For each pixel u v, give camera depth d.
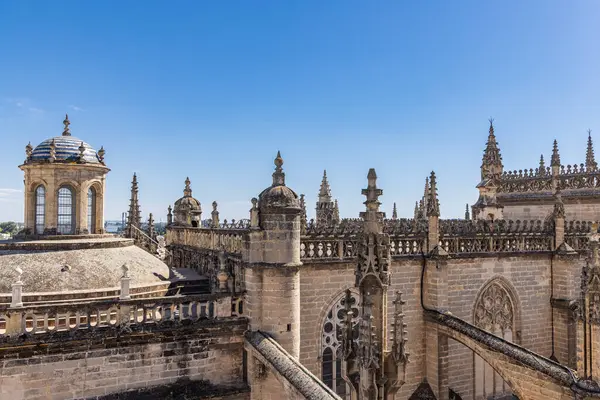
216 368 26.05
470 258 36.97
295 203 27.42
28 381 21.78
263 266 26.62
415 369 34.81
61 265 26.62
